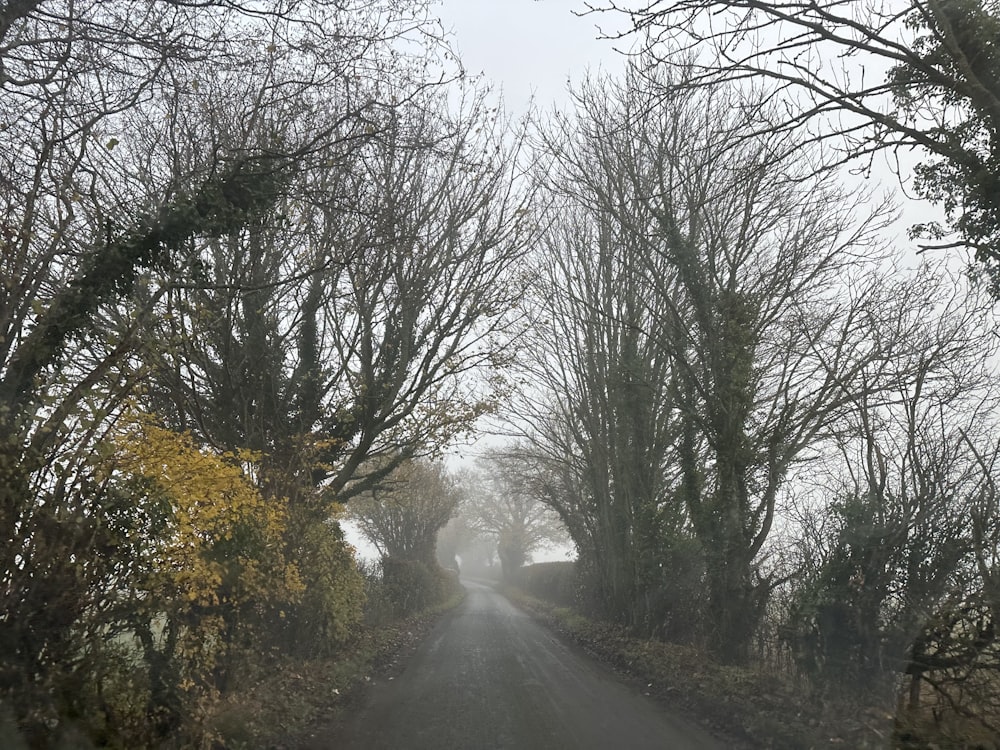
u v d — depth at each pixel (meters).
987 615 7.95
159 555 7.04
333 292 14.80
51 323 7.35
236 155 10.41
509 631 25.05
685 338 15.34
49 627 6.15
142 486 6.85
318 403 16.20
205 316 9.87
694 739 9.20
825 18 8.05
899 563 9.41
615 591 21.22
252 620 10.32
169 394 12.46
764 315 14.40
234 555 8.93
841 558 10.10
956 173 8.53
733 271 14.15
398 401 17.92
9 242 6.96
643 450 19.44
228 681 9.25
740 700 10.32
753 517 13.58
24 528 6.11
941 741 7.55
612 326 19.77
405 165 14.78
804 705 9.72
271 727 8.86
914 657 8.60
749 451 13.65
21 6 7.75
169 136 11.67
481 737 9.16
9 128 8.49
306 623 13.29
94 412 6.62
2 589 5.93
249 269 13.38
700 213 14.84
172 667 7.44
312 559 13.08
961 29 8.14
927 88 8.73
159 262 8.57
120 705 6.63
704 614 15.18
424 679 13.81
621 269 19.23
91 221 9.94
